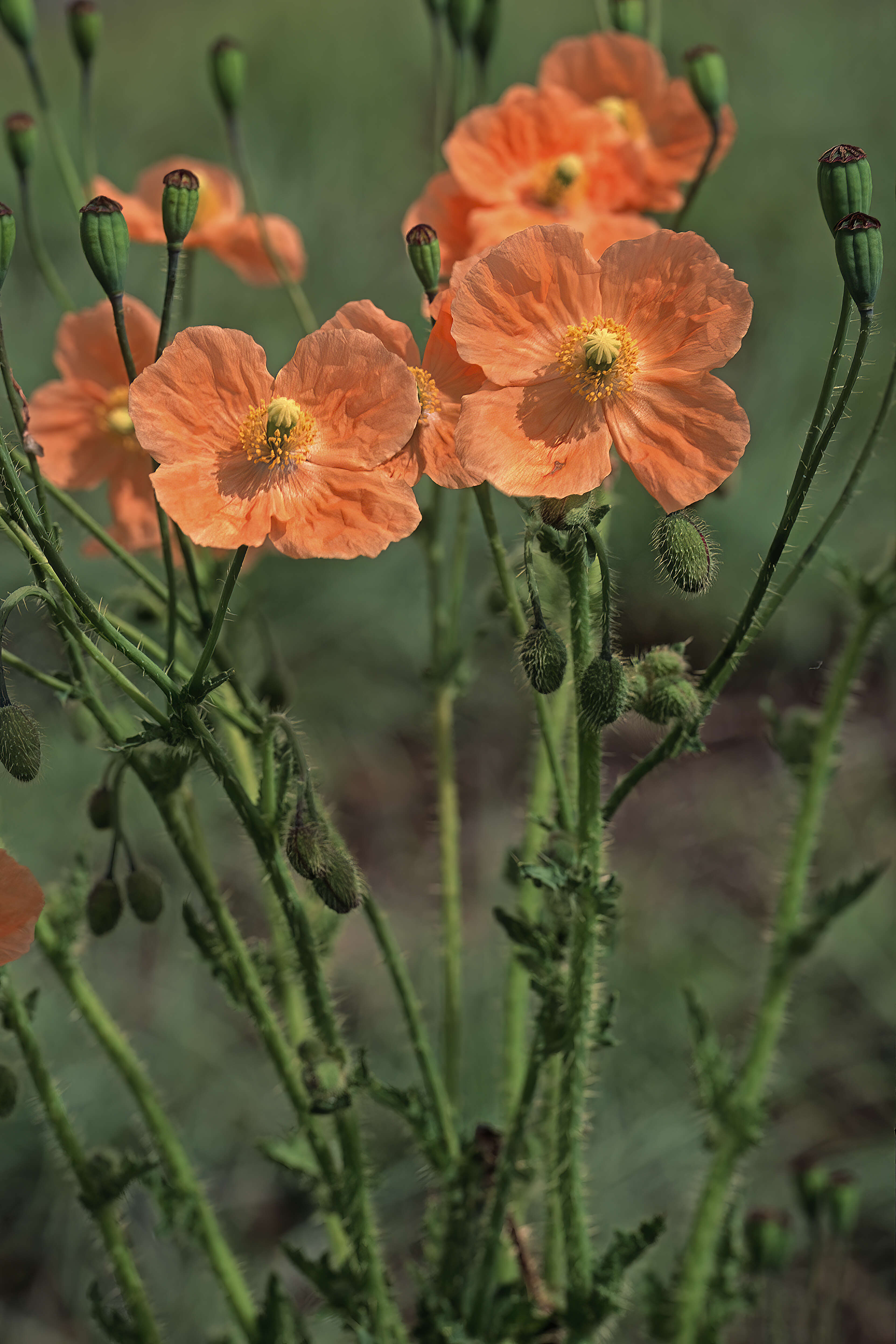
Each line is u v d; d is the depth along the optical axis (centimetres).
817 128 217
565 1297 81
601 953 77
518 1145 77
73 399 82
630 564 165
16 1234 122
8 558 157
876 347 180
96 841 141
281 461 71
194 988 136
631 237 84
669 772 162
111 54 310
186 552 76
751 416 179
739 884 151
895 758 160
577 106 84
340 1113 78
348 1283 80
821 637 165
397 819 160
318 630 164
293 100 247
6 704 72
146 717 78
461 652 85
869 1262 115
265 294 194
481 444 71
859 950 138
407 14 279
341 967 140
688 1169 122
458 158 84
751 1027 86
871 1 249
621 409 72
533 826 83
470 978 134
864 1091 131
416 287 194
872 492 167
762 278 199
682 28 245
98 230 71
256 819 73
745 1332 104
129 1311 80
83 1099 125
